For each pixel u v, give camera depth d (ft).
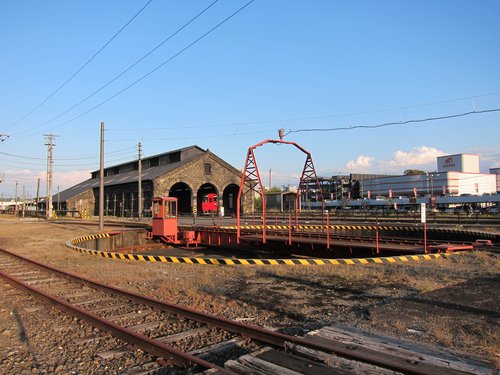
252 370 17.56
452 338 21.20
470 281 35.99
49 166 225.56
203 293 34.86
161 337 23.06
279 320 26.66
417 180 314.14
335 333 22.33
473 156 371.97
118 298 33.06
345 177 354.54
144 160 261.65
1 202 524.11
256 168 79.71
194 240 98.07
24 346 22.38
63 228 129.08
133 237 106.52
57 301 30.07
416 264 46.09
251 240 78.38
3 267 51.90
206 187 239.30
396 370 16.67
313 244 67.72
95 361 20.13
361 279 39.34
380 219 130.11
